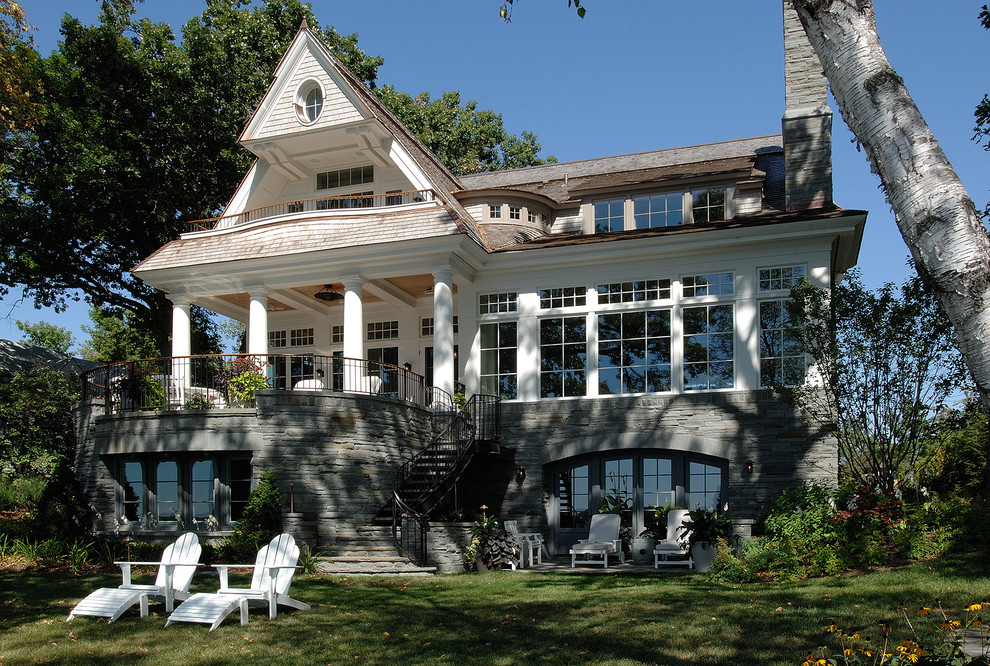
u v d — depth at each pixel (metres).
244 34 32.34
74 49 29.20
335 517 17.56
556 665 9.25
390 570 16.30
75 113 28.92
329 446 17.83
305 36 23.58
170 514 18.81
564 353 21.17
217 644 10.25
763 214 20.81
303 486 17.52
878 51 5.44
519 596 13.51
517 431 20.98
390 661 9.51
